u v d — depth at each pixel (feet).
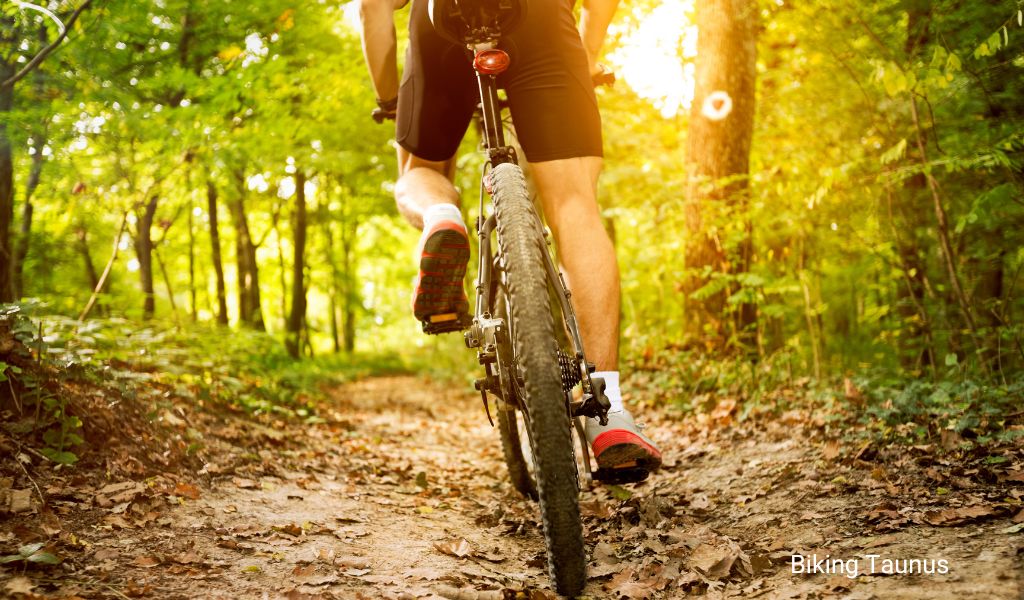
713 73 22.61
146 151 21.57
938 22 13.55
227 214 71.05
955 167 13.20
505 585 6.69
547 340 5.91
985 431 9.53
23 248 25.73
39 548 6.22
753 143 25.70
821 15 15.96
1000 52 13.43
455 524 9.21
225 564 6.74
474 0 6.47
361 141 41.16
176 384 15.35
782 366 18.54
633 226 32.71
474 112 8.52
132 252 47.26
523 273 6.09
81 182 20.34
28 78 16.17
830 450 9.91
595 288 7.24
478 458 16.33
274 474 11.17
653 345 25.00
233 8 24.06
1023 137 12.87
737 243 20.59
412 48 7.47
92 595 5.77
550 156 7.29
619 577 6.69
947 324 17.69
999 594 5.15
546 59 7.15
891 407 11.02
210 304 82.94
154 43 24.11
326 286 96.63
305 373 37.01
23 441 8.93
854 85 17.98
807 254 20.26
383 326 128.16
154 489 8.73
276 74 21.65
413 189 7.64
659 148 31.83
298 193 63.16
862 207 18.31
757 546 7.14
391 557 7.41
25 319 9.87
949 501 7.24
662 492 9.92
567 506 5.77
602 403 6.56
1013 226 15.93
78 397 10.28
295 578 6.52
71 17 12.60
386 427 22.08
